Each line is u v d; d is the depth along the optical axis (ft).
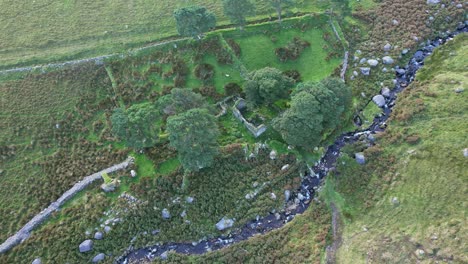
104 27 216.13
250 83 173.06
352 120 184.24
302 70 197.26
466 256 133.18
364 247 145.07
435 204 149.18
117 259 155.84
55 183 168.66
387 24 209.97
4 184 170.09
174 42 203.62
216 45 201.46
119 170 170.50
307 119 153.89
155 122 171.22
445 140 163.22
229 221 160.04
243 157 172.24
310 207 162.09
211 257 152.25
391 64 197.36
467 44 198.80
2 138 181.78
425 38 204.85
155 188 165.37
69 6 228.43
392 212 152.46
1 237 156.35
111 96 192.54
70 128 184.24
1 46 211.61
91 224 158.71
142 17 218.38
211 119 156.04
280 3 200.75
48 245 154.30
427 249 138.92
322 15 209.77
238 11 191.21
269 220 161.38
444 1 215.10
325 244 149.59
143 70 198.70
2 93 195.21
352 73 196.03
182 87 191.52
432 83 186.70
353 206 158.10
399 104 184.14
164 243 158.71
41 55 206.28
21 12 227.40
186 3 222.69
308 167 171.22
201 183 166.81
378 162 166.71
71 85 196.44
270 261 148.77
